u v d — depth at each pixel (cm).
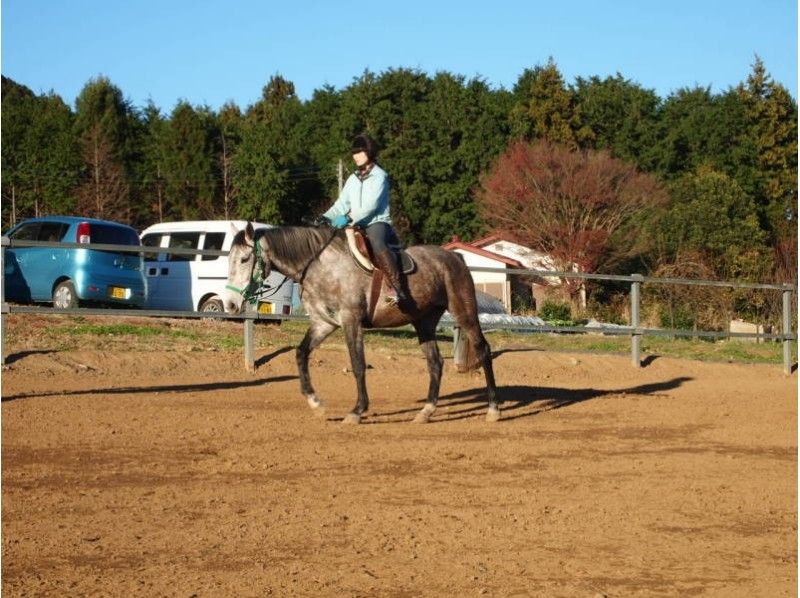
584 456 978
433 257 1141
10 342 1442
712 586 591
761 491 839
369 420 1148
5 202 4891
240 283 1049
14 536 654
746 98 6009
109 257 1952
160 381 1369
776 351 2250
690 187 4938
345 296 1075
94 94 5891
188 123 5784
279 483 820
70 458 888
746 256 4462
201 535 666
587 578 599
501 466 915
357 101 6059
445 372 1612
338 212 1102
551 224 4512
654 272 4384
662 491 832
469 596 560
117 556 618
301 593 558
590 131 5656
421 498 782
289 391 1351
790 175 5753
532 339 2100
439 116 5941
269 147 5816
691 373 1845
